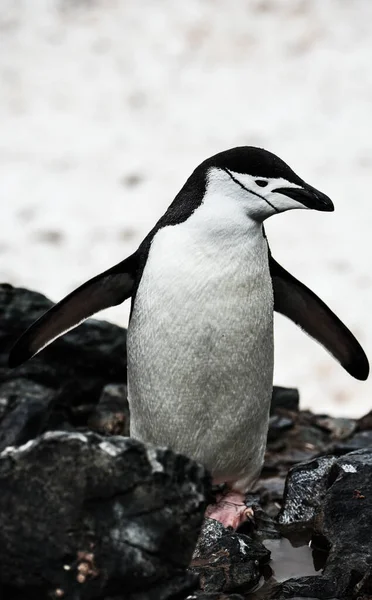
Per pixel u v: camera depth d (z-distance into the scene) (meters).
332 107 58.50
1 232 46.09
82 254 44.06
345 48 64.75
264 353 10.85
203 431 10.97
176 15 69.88
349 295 40.38
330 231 46.19
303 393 32.69
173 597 7.80
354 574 9.58
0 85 63.12
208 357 10.53
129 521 7.73
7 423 13.23
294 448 14.52
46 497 7.70
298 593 9.49
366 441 14.18
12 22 69.56
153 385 10.84
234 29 68.12
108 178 52.34
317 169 52.09
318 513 10.64
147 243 10.92
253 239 10.42
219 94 61.72
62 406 14.55
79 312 11.74
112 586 7.67
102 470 7.73
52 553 7.63
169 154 55.53
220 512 11.15
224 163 10.26
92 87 63.38
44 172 52.78
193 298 10.34
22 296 14.75
